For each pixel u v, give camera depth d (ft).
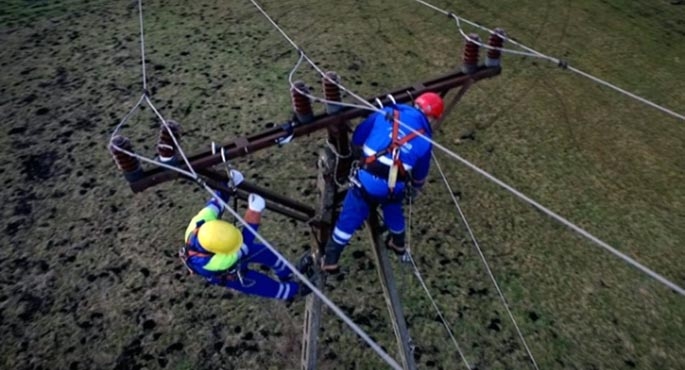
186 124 31.27
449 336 22.30
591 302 23.54
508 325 22.68
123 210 26.78
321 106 32.91
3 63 36.58
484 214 27.12
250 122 31.40
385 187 12.38
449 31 40.63
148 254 24.84
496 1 44.98
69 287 23.57
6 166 29.07
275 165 29.19
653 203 27.91
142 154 29.32
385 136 12.28
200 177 11.88
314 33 39.75
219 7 42.83
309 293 15.85
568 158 30.35
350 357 21.58
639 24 42.73
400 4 43.91
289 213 14.05
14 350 21.42
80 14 42.06
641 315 23.11
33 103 33.14
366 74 35.60
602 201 27.91
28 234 25.70
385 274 14.94
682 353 21.86
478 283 24.18
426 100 12.75
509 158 30.27
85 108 32.71
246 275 14.29
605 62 38.06
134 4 43.24
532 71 36.94
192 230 13.58
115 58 36.88
